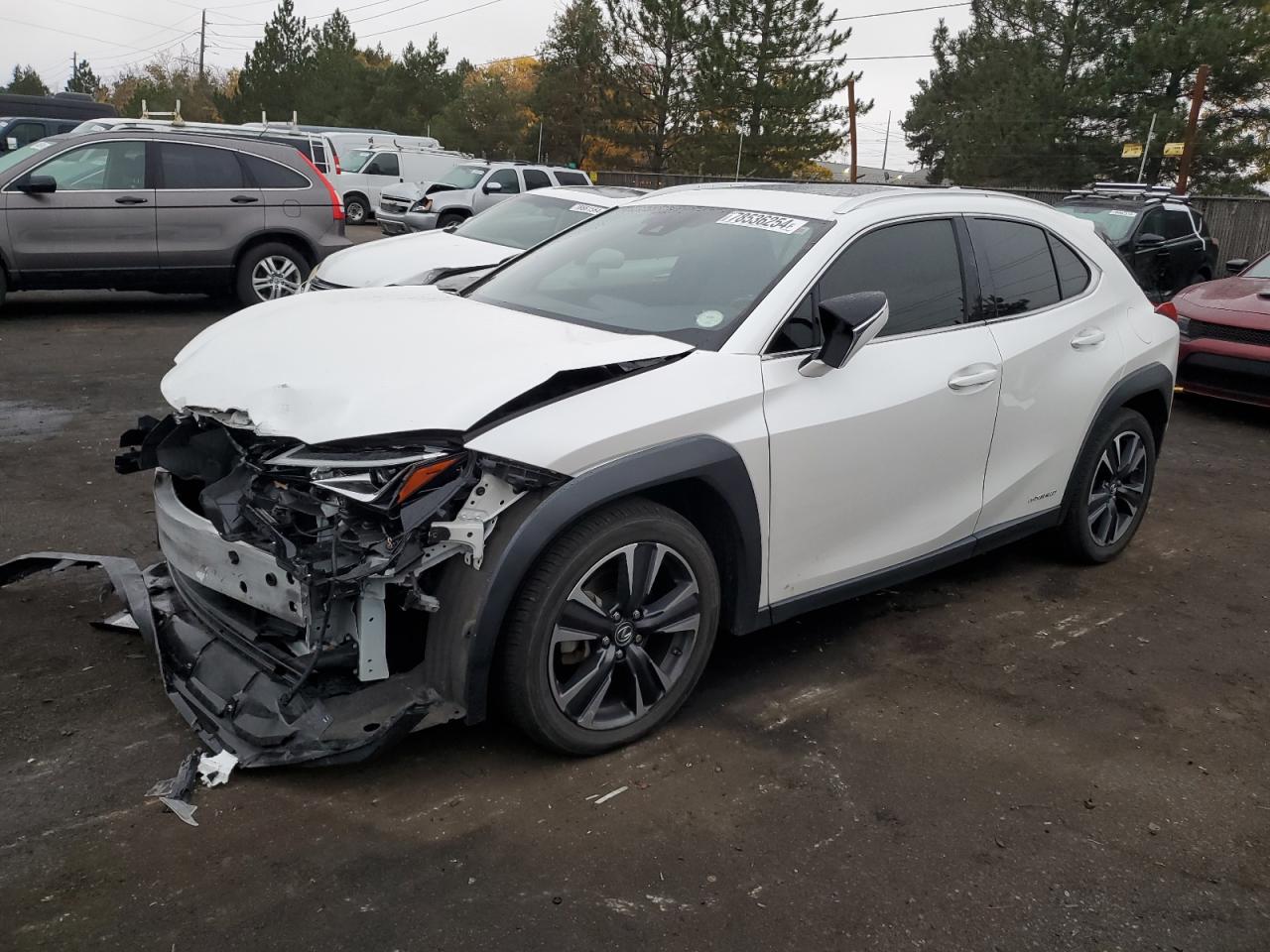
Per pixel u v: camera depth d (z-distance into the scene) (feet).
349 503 9.21
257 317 12.18
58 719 10.85
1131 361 16.10
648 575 10.61
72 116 78.28
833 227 12.58
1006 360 13.94
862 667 13.25
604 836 9.55
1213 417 29.35
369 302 12.68
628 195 33.12
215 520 9.97
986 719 12.15
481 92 164.25
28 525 16.20
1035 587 16.24
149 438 11.55
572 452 9.73
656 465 10.21
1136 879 9.46
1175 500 21.38
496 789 10.13
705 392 10.80
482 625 9.48
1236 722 12.43
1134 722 12.29
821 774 10.77
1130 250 44.29
